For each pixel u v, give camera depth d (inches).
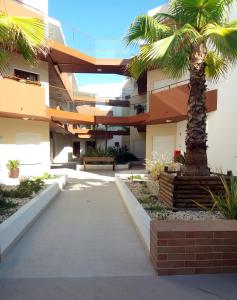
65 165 1012.5
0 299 124.8
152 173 456.8
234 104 372.5
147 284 137.0
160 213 240.7
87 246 195.3
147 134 744.3
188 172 266.1
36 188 361.1
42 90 579.5
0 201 269.3
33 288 135.0
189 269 144.1
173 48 220.4
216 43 216.1
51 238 212.5
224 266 144.5
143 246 195.2
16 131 607.2
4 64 281.9
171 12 269.7
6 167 441.1
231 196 206.8
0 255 167.5
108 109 840.3
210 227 148.1
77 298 125.4
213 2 243.0
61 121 799.1
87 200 368.5
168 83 674.8
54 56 687.7
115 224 254.8
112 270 154.6
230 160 384.2
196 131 267.0
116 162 864.9
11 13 530.6
